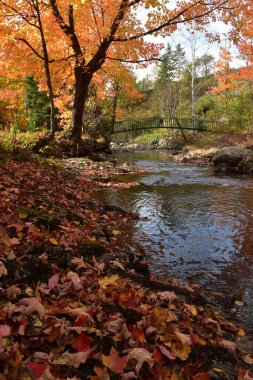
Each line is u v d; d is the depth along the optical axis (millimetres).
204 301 3281
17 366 1616
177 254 4766
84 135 19188
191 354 2164
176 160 19406
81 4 11984
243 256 4730
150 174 13031
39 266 2697
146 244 5102
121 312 2404
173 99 44406
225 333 2730
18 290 2287
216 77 28375
